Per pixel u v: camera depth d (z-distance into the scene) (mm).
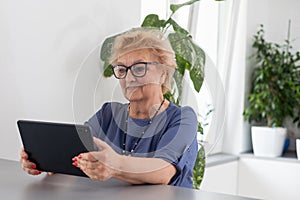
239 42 3914
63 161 1436
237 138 3902
